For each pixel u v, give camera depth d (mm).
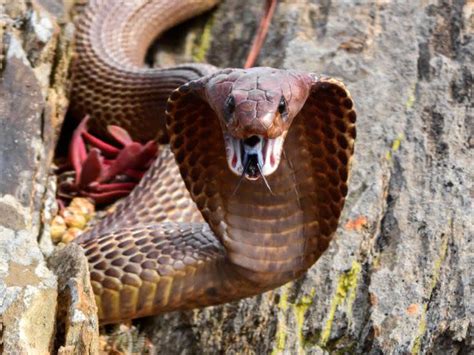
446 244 8297
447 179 9000
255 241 7219
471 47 10609
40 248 7801
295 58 10992
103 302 7531
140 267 7523
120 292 7508
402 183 9078
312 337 7844
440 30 10961
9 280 7082
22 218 8203
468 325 7406
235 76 6676
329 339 7770
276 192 7117
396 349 7445
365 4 11500
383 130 9758
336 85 6613
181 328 8320
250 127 6336
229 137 6594
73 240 8773
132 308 7574
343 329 7789
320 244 7242
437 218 8578
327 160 6961
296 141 6973
